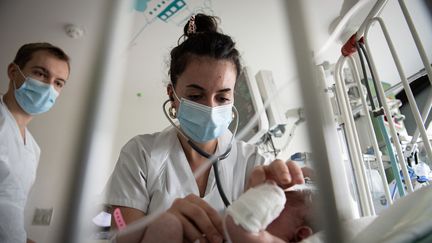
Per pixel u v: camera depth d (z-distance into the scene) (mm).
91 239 311
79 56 1879
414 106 723
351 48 921
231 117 974
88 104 333
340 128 1016
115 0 388
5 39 1854
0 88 2006
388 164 1114
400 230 373
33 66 1405
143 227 521
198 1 1620
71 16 1704
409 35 1747
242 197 468
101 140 326
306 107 304
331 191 287
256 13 1704
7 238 1145
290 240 540
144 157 884
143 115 2451
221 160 905
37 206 1762
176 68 928
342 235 275
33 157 1473
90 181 310
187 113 895
